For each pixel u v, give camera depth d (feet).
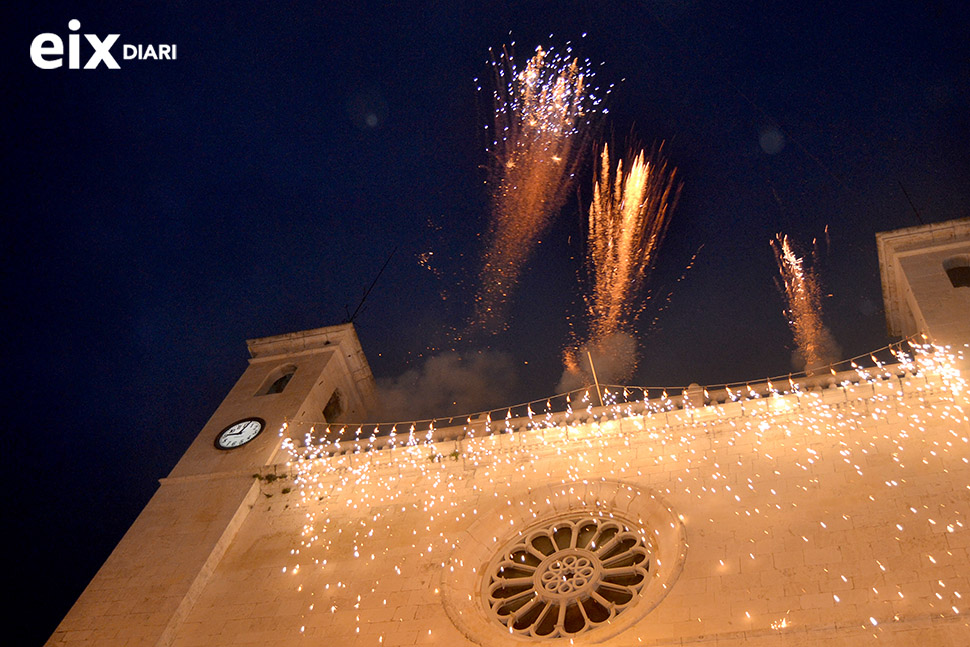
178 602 63.98
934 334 69.62
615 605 55.72
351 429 98.12
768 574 52.60
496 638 54.70
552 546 64.13
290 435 84.28
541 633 55.98
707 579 53.62
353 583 63.21
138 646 60.64
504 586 61.11
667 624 50.98
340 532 69.82
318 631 59.00
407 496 72.13
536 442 73.46
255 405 90.94
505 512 66.69
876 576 50.01
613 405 75.31
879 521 54.24
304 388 92.32
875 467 59.31
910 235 84.02
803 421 66.08
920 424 62.08
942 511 53.47
